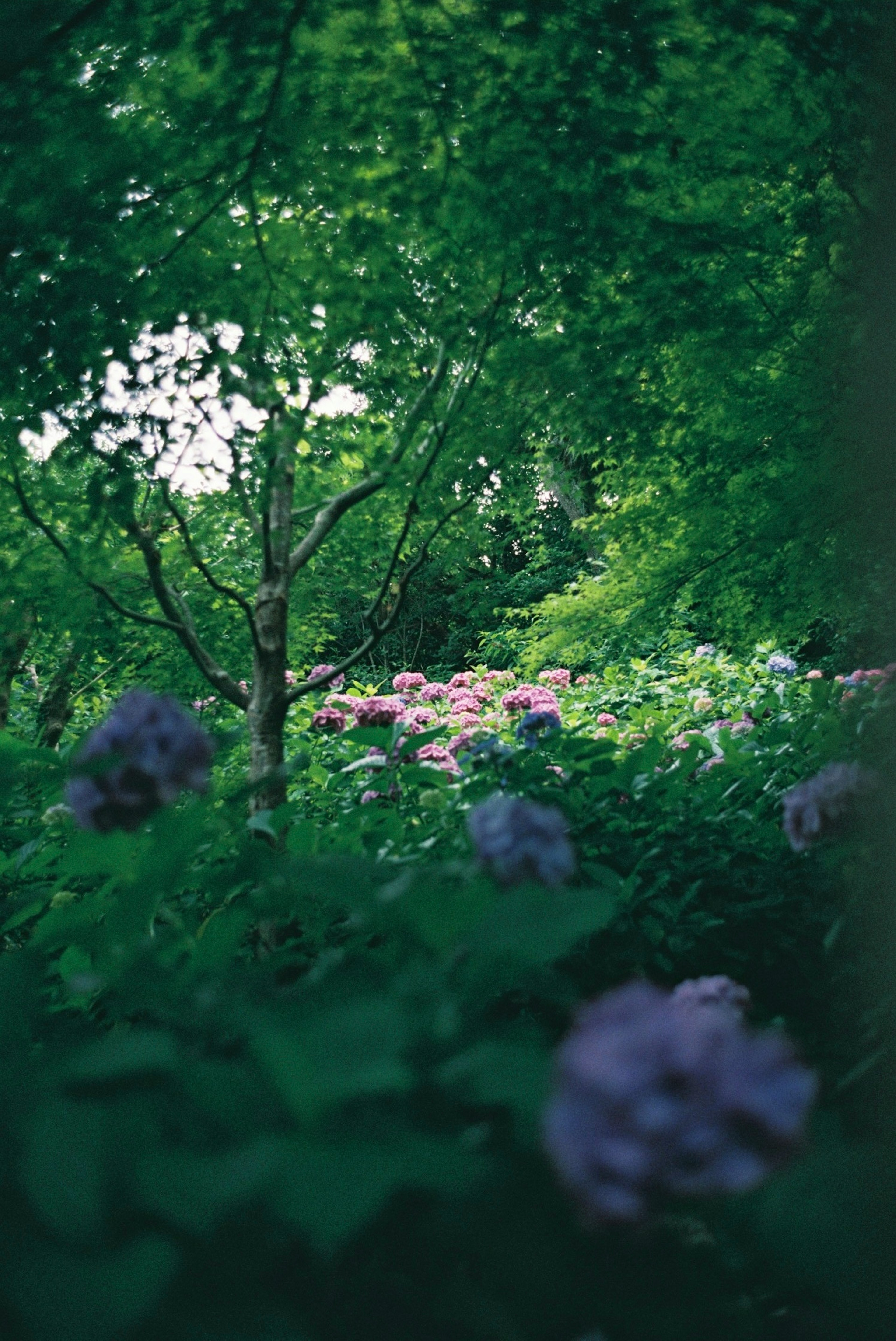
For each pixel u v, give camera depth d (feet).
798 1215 3.10
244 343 11.33
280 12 11.87
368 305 12.46
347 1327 3.42
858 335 13.48
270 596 12.42
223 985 4.70
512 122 13.02
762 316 16.75
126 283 11.51
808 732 13.53
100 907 6.56
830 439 15.15
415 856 8.87
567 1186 3.13
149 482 12.21
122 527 12.19
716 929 9.82
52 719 20.63
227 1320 2.89
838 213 15.19
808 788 7.65
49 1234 2.92
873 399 13.24
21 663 20.43
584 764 12.50
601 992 9.11
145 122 12.63
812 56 13.10
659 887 9.87
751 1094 2.92
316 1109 3.05
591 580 22.17
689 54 13.42
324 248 13.17
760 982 9.59
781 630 20.16
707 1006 5.35
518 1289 3.20
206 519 14.19
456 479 13.23
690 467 18.10
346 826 10.71
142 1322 2.74
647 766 12.10
